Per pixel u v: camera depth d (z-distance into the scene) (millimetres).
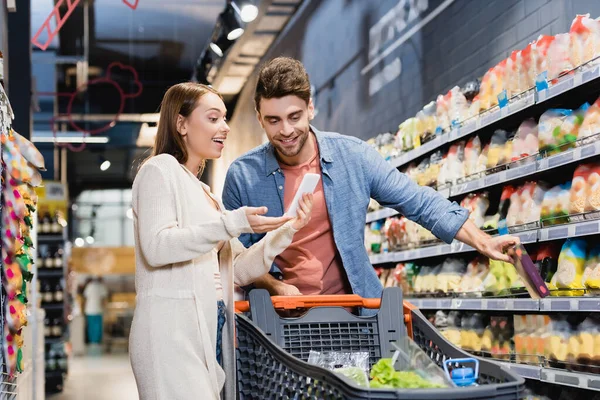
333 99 9953
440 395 1810
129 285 26859
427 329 2459
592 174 3668
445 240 2816
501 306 4242
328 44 9984
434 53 6770
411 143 5797
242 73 13211
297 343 2531
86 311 21984
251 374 2404
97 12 12938
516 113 4344
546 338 3980
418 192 2891
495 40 5637
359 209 2910
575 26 3736
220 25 10031
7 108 3221
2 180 3008
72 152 21172
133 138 19109
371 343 2570
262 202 2963
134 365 2389
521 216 4250
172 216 2379
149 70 16625
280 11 10977
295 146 2682
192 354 2342
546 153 3953
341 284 2943
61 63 15141
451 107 5102
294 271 2902
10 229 2994
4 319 2967
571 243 3811
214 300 2422
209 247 2311
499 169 4453
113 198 29609
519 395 1899
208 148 2535
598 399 3752
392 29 7758
